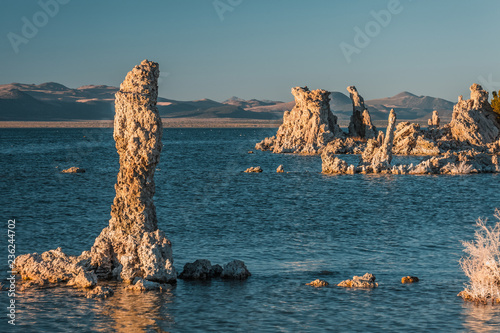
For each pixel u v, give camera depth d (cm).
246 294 3009
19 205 6425
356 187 8419
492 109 16625
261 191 8056
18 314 2672
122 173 3259
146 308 2773
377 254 3988
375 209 6269
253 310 2762
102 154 17588
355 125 17938
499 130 16400
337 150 16212
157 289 3073
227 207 6438
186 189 8362
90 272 3159
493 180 9319
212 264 3678
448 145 15188
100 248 3275
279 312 2736
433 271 3500
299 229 4991
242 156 16062
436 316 2680
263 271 3509
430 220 5512
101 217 5628
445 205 6550
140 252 3180
